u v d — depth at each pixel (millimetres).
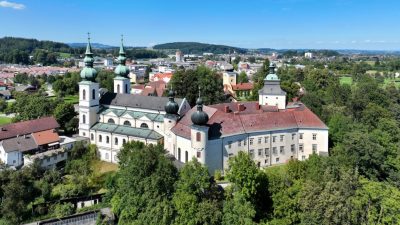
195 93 174750
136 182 82188
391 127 139375
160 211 77312
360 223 77188
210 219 75250
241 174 79125
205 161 97875
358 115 167625
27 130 125562
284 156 114875
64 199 95312
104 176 110625
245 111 121875
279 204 80188
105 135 127625
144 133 122000
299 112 120625
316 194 77062
